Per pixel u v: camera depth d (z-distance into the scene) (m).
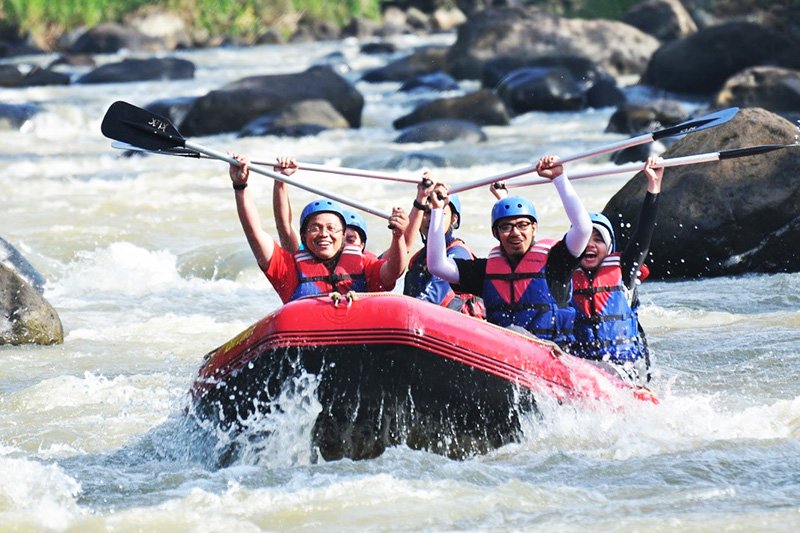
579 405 17.59
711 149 32.72
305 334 16.20
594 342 19.17
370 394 16.25
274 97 67.31
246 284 32.56
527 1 121.44
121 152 60.53
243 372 16.78
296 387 16.36
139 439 18.64
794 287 29.36
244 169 18.45
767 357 22.64
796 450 16.88
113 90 88.62
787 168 31.77
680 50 73.50
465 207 40.78
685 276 32.06
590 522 13.99
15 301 25.77
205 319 28.05
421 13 144.62
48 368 23.66
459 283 18.62
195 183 49.75
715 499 14.74
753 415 18.78
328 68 69.94
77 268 34.34
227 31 135.62
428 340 16.20
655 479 15.68
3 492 15.69
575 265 18.19
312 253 18.16
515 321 18.28
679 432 17.97
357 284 18.12
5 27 125.69
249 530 14.12
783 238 31.47
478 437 16.95
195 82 93.44
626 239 32.44
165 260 34.59
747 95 59.53
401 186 46.66
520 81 71.56
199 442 17.58
